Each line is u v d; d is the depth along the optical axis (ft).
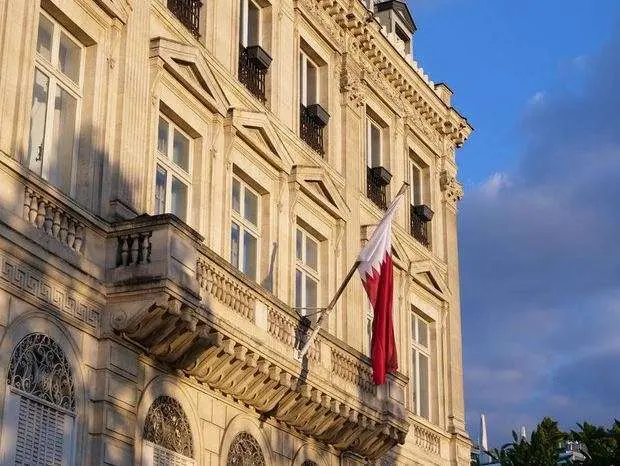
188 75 75.72
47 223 60.44
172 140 74.64
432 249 112.27
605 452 119.44
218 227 76.38
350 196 96.07
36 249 58.75
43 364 58.23
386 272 82.79
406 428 88.58
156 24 74.54
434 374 107.96
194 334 65.41
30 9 62.08
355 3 99.76
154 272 62.80
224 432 71.26
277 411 75.82
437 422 106.11
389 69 106.93
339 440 82.89
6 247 56.75
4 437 54.60
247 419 73.82
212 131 77.61
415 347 106.11
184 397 68.03
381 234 82.89
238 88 82.43
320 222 91.04
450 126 118.32
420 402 106.01
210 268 67.92
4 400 54.95
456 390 109.50
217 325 66.90
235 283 70.13
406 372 100.89
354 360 83.56
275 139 84.28
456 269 115.34
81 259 62.13
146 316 62.64
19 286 57.31
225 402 71.87
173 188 74.43
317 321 81.25
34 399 57.00
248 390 72.54
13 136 59.57
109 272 63.82
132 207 67.67
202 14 80.48
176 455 66.33
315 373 77.10
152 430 64.90
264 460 75.00
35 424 56.90
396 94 109.40
